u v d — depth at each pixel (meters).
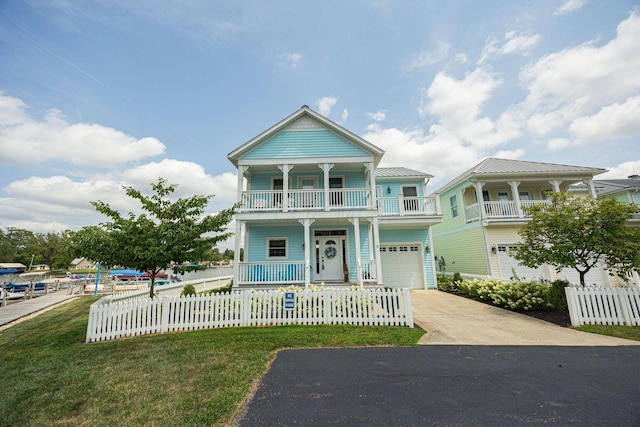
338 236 13.59
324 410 3.14
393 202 14.64
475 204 15.27
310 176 14.12
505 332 6.43
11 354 5.76
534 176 14.95
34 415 3.18
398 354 5.04
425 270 14.70
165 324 7.05
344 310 7.36
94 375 4.29
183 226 7.78
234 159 12.88
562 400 3.31
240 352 5.15
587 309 6.93
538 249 8.50
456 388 3.65
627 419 2.90
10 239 66.12
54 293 20.72
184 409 3.20
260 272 11.98
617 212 7.36
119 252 7.20
